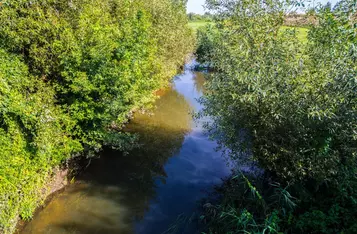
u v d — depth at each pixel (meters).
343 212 5.89
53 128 7.75
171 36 17.59
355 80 5.34
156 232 7.59
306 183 6.99
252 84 6.23
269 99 6.25
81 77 7.83
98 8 9.38
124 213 8.36
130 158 11.55
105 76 8.17
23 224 7.36
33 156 7.26
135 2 12.56
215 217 7.44
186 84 25.58
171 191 9.49
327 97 5.66
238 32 7.68
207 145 13.10
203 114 9.00
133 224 7.88
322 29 6.40
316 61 6.07
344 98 5.64
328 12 6.13
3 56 7.30
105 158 11.19
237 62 6.90
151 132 14.51
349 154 6.18
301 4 6.53
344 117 5.89
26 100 7.17
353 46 5.36
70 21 8.41
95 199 8.93
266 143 6.88
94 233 7.49
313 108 5.56
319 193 6.76
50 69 8.34
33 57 7.86
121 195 9.23
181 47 21.27
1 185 6.31
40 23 7.63
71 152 8.88
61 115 7.96
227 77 7.29
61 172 9.23
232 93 6.91
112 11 11.06
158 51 16.30
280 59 6.48
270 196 6.93
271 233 5.82
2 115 6.57
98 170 10.42
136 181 10.06
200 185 9.78
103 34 8.30
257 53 6.91
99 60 7.86
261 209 6.83
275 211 6.27
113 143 10.12
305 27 7.25
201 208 8.45
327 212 6.18
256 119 6.95
